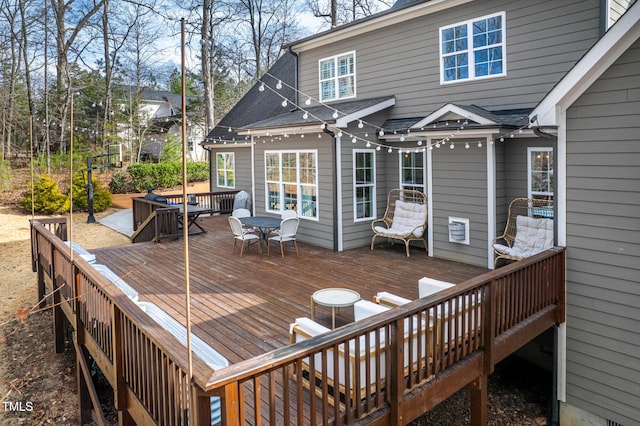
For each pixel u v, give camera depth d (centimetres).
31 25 2270
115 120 2677
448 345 402
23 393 590
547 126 529
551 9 730
